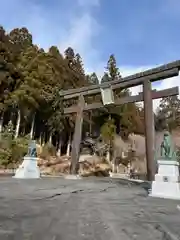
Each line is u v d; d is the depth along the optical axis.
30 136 34.00
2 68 31.08
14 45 41.09
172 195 12.30
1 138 29.95
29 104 32.25
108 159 42.53
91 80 68.19
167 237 5.28
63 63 44.50
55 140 43.53
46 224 6.01
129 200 11.20
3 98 31.11
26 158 23.36
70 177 27.17
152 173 22.05
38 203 9.20
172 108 60.00
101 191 14.79
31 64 34.38
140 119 61.09
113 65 57.94
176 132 51.72
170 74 23.80
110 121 43.94
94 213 7.73
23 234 5.07
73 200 10.50
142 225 6.34
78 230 5.59
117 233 5.46
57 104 33.84
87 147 44.59
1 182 16.58
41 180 20.62
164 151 13.48
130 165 45.34
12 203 8.85
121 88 27.98
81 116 30.89
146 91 25.06
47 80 34.00
